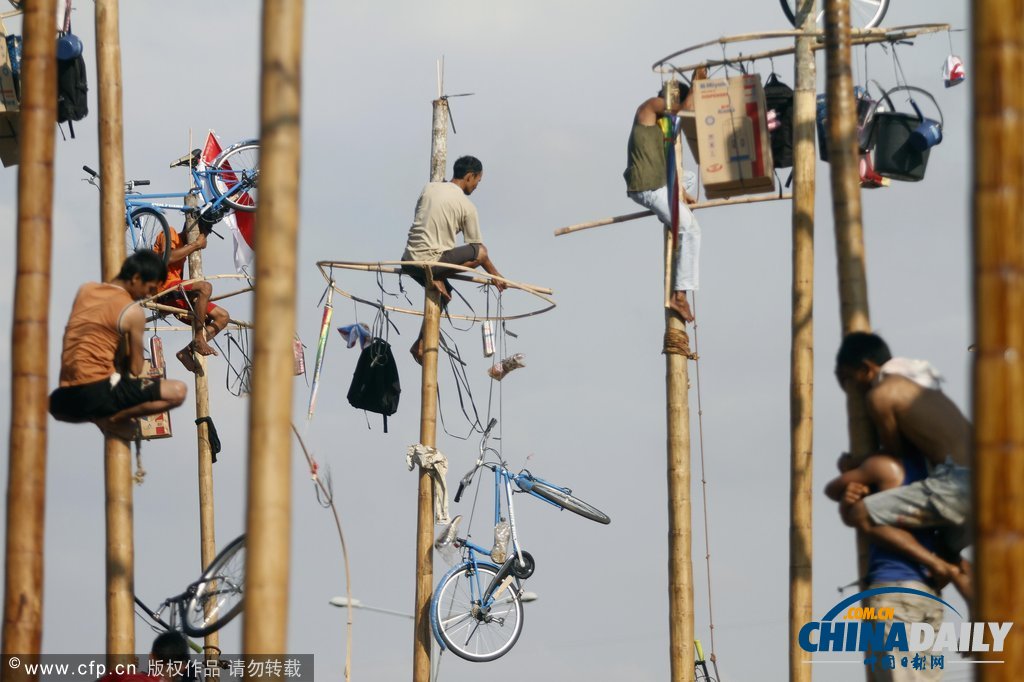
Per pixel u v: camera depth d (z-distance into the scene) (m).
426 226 42.84
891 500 22.16
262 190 19.55
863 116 38.44
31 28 25.53
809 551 31.42
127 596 30.55
